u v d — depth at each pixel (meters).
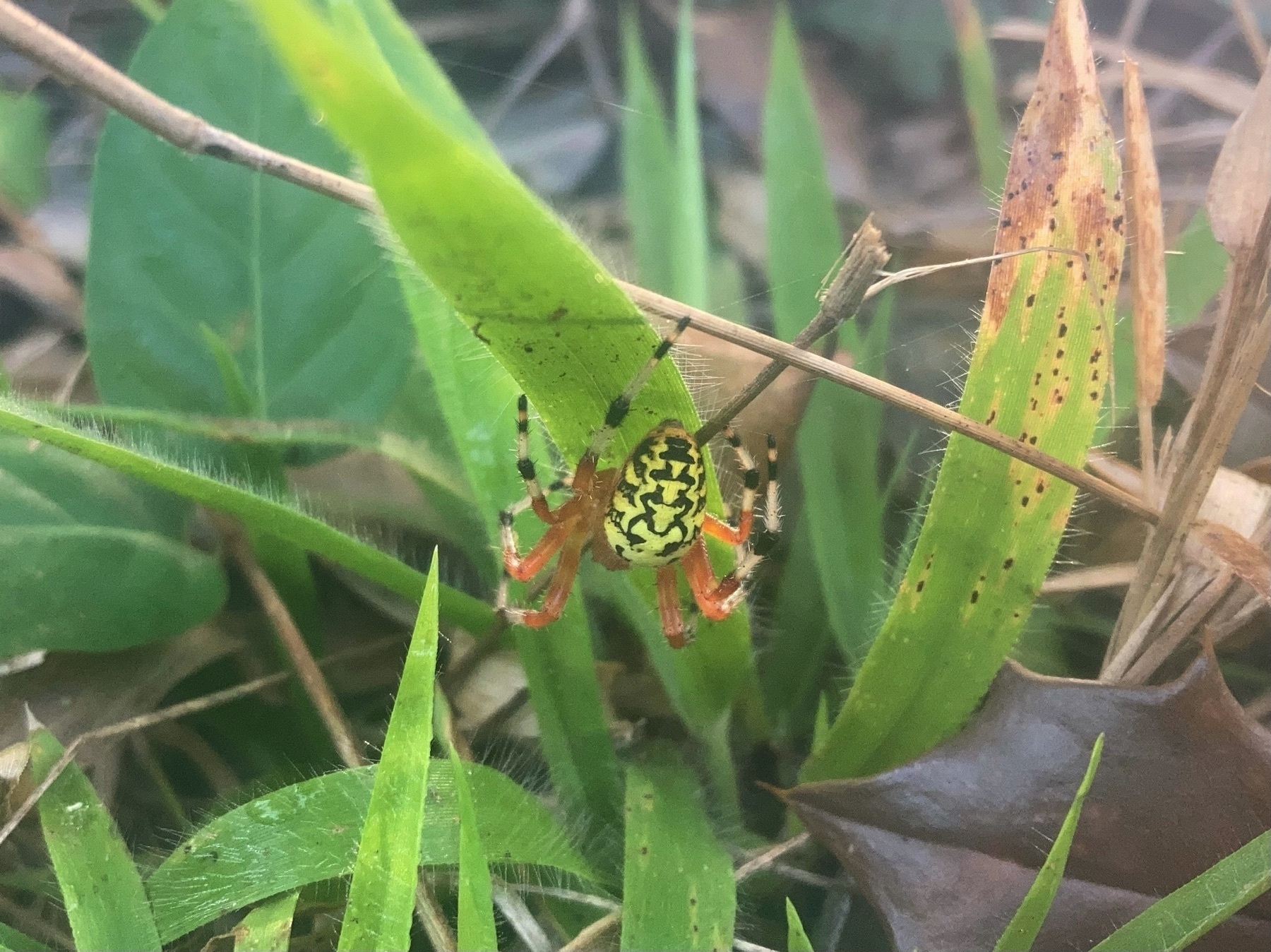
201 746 0.11
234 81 0.11
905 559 0.11
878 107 0.17
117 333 0.11
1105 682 0.09
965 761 0.09
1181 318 0.12
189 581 0.11
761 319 0.14
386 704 0.12
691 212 0.13
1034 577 0.09
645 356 0.08
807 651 0.12
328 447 0.12
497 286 0.07
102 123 0.14
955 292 0.14
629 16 0.16
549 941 0.09
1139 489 0.11
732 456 0.12
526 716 0.11
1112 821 0.08
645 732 0.11
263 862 0.09
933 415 0.09
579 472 0.09
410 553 0.12
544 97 0.16
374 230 0.09
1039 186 0.09
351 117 0.06
